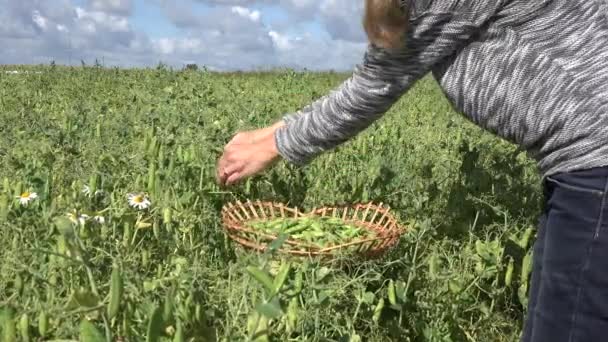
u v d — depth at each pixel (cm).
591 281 70
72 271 90
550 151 72
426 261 120
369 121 83
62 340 73
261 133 94
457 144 210
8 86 368
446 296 111
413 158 192
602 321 70
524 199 149
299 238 117
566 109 70
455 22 72
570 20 70
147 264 104
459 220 139
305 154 89
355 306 103
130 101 308
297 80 487
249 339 76
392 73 77
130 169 151
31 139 196
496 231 137
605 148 69
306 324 90
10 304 80
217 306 90
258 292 91
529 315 84
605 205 69
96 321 77
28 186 139
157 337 70
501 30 71
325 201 153
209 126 216
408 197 153
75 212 106
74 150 171
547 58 70
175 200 125
